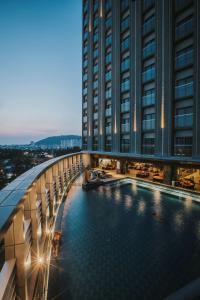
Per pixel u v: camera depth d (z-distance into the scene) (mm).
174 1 19812
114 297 6055
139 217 12695
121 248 8852
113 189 20453
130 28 25812
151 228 10992
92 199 16766
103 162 35656
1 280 3492
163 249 8734
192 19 18141
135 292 6234
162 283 6590
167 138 20609
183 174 21578
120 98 28500
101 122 33000
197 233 10336
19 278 4258
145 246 9023
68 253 8477
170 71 20125
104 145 32438
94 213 13445
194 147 18031
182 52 19484
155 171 28891
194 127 18031
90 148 36438
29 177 5883
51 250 8555
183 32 18969
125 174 28469
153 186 21484
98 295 6145
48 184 10297
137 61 24719
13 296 4020
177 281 6668
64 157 16797
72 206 15000
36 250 5891
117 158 29641
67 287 6484
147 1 23047
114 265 7598
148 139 23609
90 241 9539
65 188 18250
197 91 17766
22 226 4262
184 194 18109
